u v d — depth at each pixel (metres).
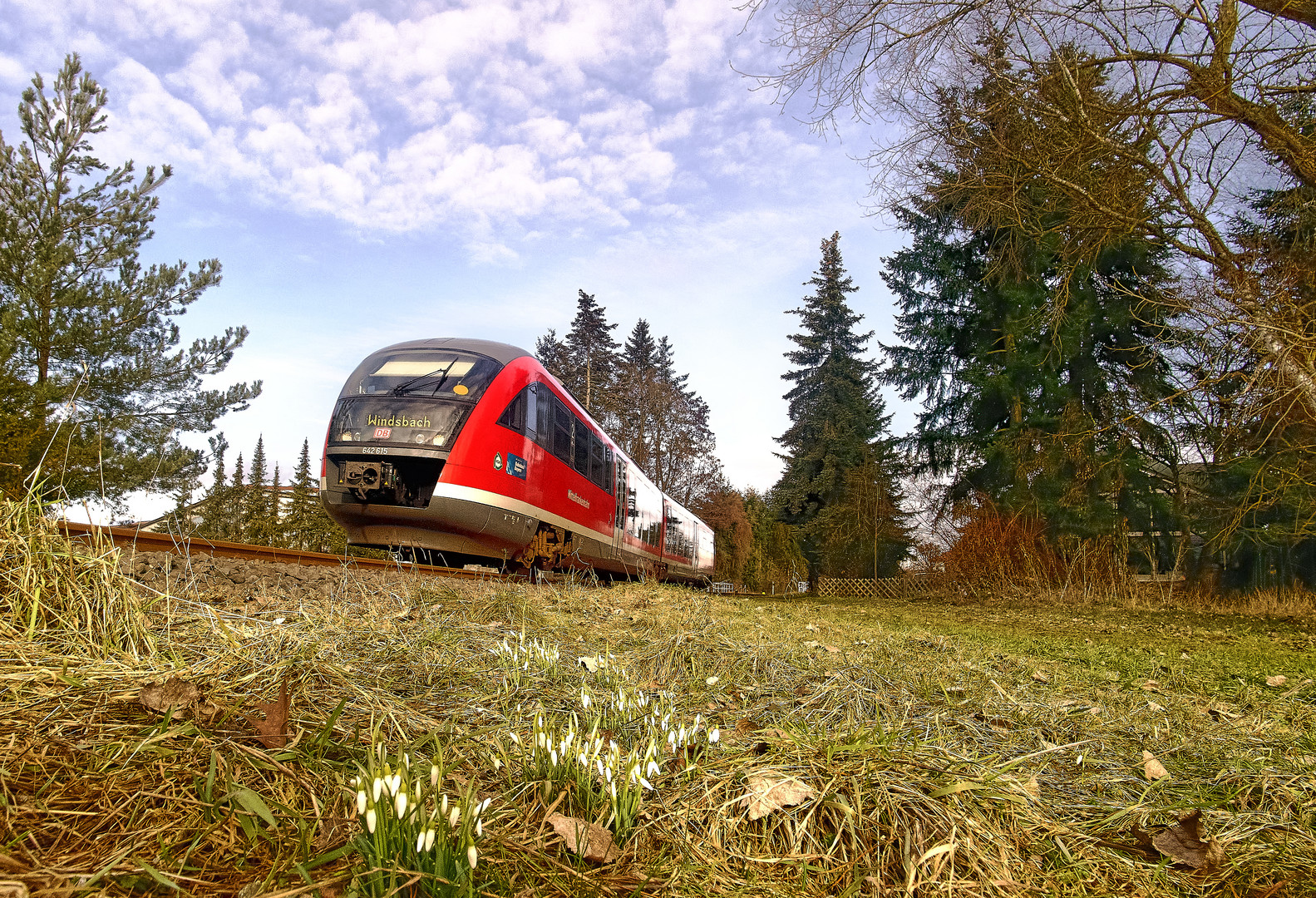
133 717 1.72
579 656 3.59
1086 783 2.22
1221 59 8.70
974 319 22.25
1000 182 10.69
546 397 10.86
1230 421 10.09
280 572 5.33
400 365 9.50
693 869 1.58
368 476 8.67
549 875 1.44
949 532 22.05
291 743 1.74
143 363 17.03
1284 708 3.54
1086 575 17.56
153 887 1.18
